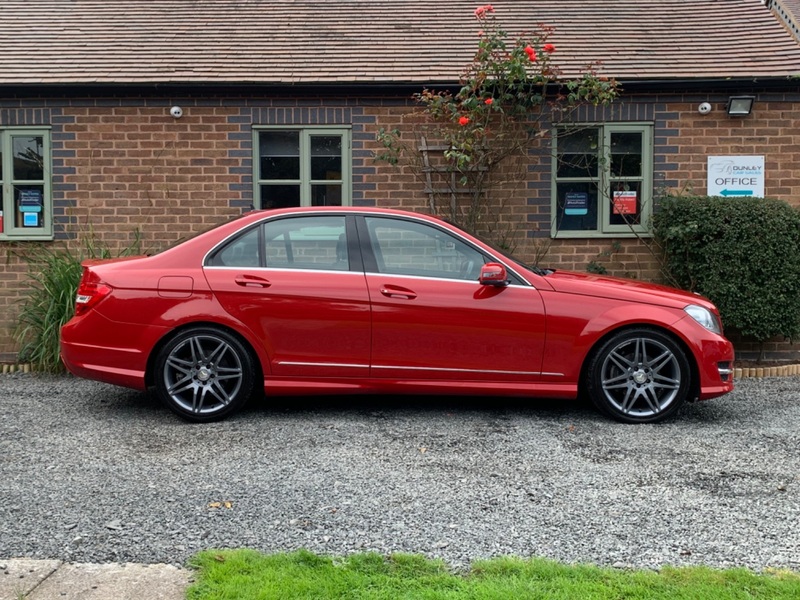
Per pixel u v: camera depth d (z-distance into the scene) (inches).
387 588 107.7
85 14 388.8
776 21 364.8
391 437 192.1
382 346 203.6
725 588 107.7
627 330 205.3
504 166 322.3
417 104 323.0
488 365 204.2
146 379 206.1
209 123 323.3
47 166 323.9
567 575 111.9
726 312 285.4
